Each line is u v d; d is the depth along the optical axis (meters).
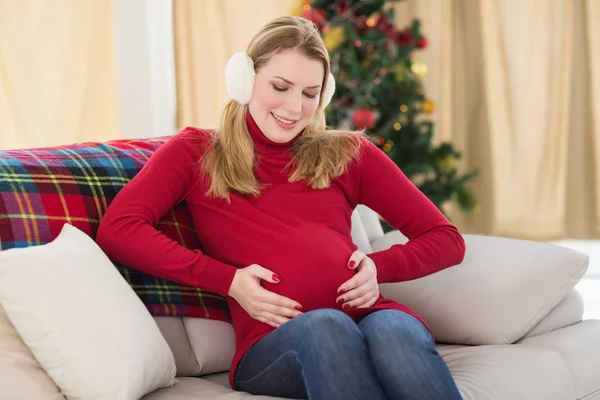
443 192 3.73
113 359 1.36
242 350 1.57
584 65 4.46
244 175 1.70
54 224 1.61
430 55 4.38
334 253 1.63
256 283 1.57
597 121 4.43
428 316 1.86
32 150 1.73
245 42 4.08
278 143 1.75
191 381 1.62
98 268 1.48
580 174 4.53
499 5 4.39
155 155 1.72
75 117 3.79
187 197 1.73
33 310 1.35
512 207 4.50
